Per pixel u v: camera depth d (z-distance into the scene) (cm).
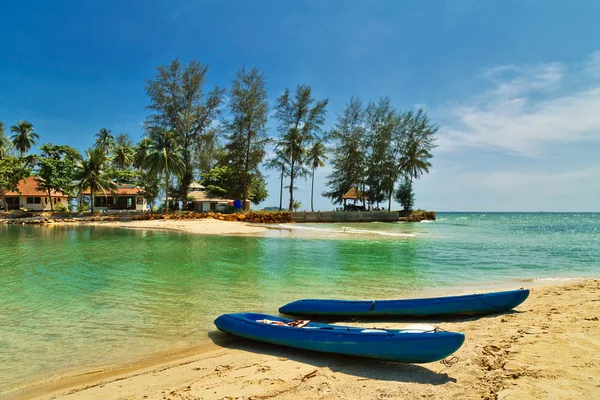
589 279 1424
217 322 814
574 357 607
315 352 688
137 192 6006
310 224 5053
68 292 1206
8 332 832
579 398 479
